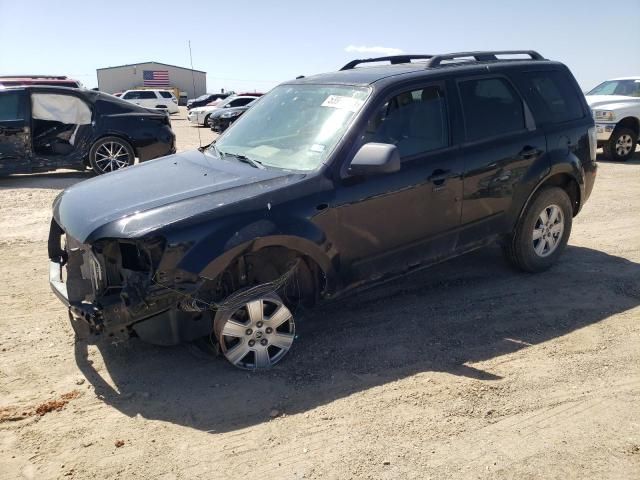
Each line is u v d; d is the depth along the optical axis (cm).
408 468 293
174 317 362
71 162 1057
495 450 306
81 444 312
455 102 470
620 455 302
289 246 376
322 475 288
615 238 679
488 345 420
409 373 382
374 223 418
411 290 521
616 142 1276
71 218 378
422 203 442
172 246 338
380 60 550
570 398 353
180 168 435
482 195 482
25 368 387
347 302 496
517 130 508
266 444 312
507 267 575
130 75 6184
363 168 385
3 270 570
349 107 427
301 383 371
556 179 550
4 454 302
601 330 442
